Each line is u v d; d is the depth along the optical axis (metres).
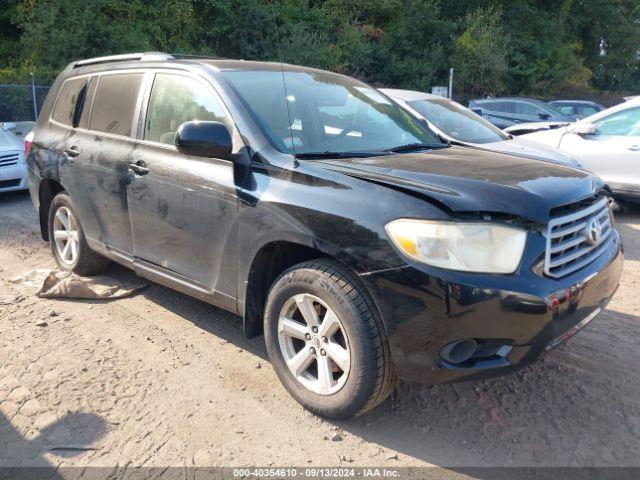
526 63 33.00
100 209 4.74
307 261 3.26
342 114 4.16
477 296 2.75
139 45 21.39
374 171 3.24
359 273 2.94
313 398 3.26
